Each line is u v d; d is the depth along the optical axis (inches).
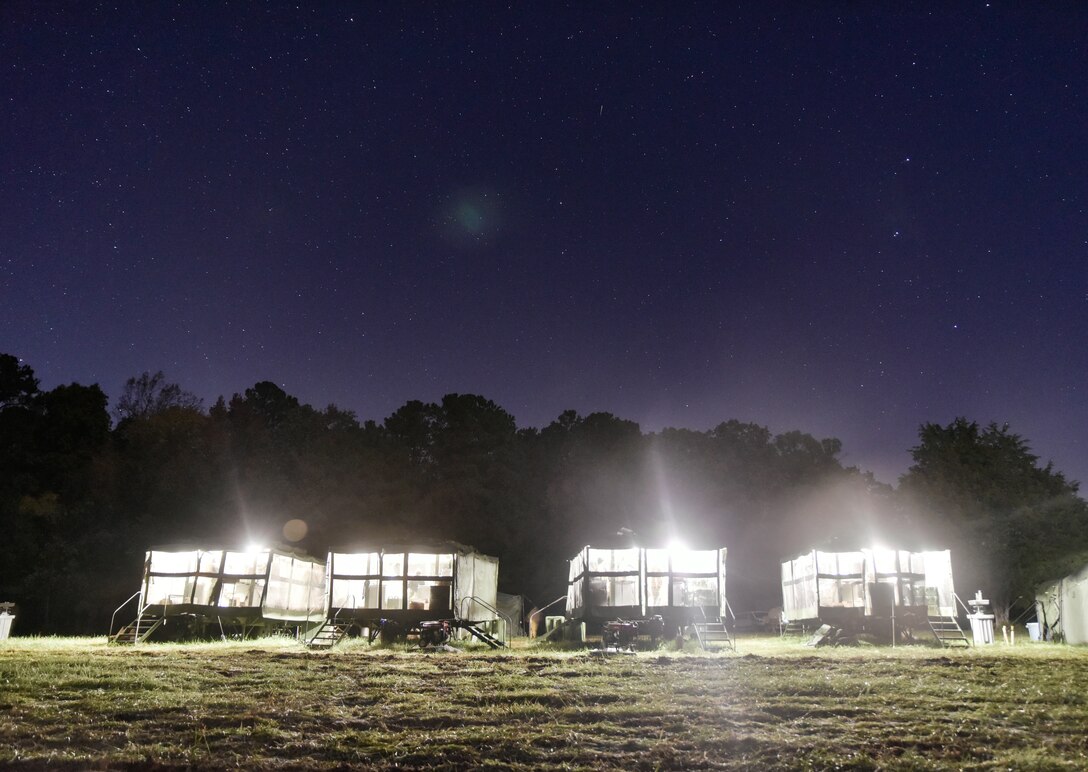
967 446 1642.5
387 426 2289.6
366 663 699.4
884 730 397.4
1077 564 1119.6
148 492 1771.7
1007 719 418.9
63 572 1617.9
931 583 1076.5
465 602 1061.1
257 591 1083.9
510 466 2103.8
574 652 856.9
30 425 1905.8
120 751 364.8
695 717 434.9
